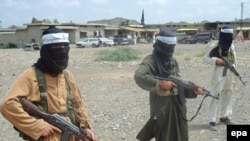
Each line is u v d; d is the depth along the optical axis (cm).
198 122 716
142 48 4247
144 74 399
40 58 289
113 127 692
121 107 886
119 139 618
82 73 1728
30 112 277
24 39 6550
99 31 7406
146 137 420
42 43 288
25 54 3522
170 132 407
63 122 280
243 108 838
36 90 282
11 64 2344
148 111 834
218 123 694
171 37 400
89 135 291
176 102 407
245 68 1794
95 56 2894
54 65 284
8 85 1339
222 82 648
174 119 408
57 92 289
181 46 4688
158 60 407
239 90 1079
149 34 8144
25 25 6531
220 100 691
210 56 659
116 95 1072
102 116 786
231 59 656
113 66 2067
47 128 273
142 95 1065
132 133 654
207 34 5806
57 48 283
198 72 1659
